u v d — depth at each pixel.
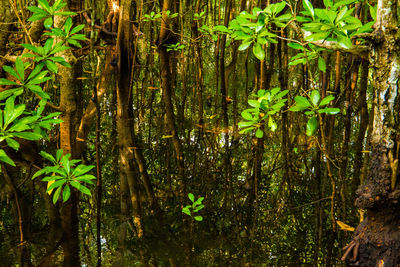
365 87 2.77
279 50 3.11
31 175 2.35
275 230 1.97
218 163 2.74
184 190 2.36
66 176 1.47
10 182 1.93
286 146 2.90
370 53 1.27
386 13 1.18
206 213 2.12
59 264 1.61
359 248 1.43
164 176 2.54
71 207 2.06
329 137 2.75
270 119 1.53
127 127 3.03
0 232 1.83
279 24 1.40
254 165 2.69
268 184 2.47
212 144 3.05
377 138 1.30
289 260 1.70
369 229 1.41
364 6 2.43
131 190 2.33
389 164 1.28
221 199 2.28
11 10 2.22
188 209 2.03
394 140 1.25
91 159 2.77
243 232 1.95
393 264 1.31
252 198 2.29
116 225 1.97
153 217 2.05
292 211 2.15
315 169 2.51
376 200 1.33
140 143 2.99
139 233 1.90
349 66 3.01
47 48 1.50
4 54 2.23
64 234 1.85
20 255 1.66
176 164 2.71
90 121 2.81
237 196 2.31
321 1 3.05
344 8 1.17
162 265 1.64
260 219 2.08
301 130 3.15
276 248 1.80
